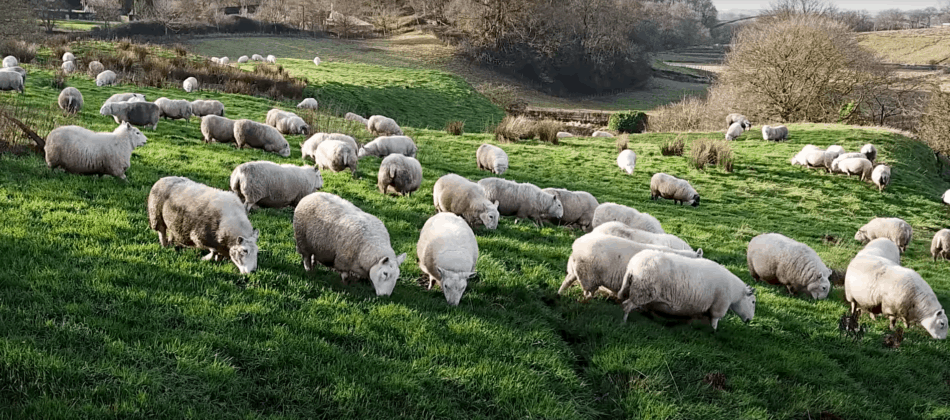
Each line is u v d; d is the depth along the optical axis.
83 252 8.12
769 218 21.55
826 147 33.81
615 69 90.06
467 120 46.69
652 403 7.02
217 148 17.84
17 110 14.83
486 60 86.12
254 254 8.10
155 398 5.47
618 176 25.34
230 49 72.69
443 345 7.34
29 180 10.83
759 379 7.89
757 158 30.69
